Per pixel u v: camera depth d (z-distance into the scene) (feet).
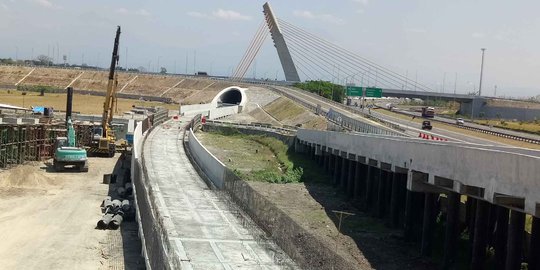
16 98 507.30
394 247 116.16
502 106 581.94
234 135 313.53
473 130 319.06
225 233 112.57
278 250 100.27
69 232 120.98
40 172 193.57
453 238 104.12
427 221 113.09
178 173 185.16
